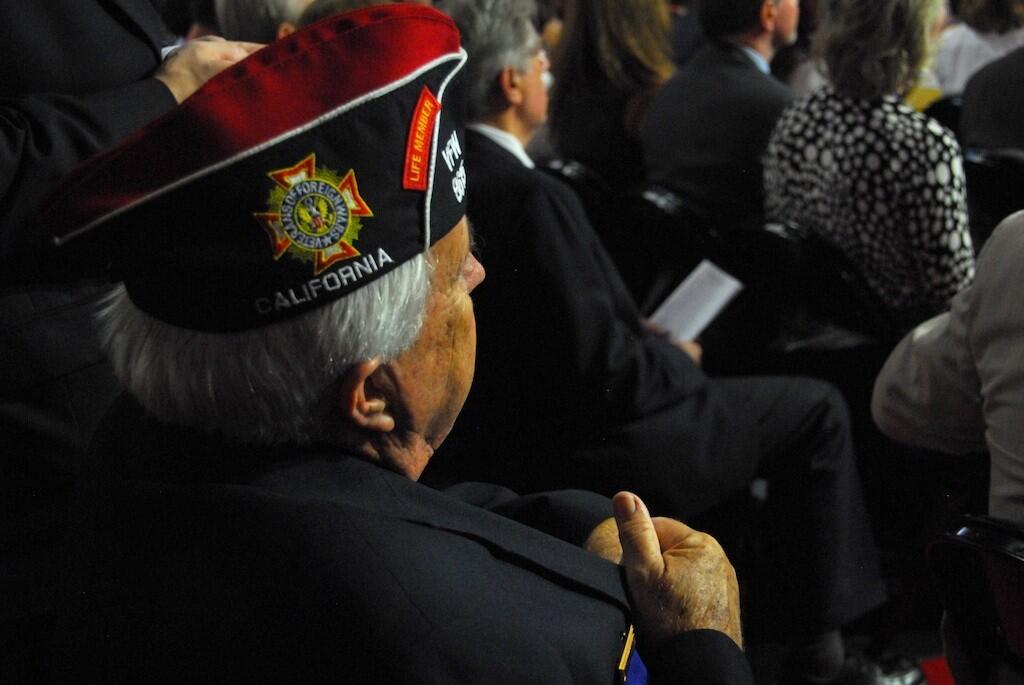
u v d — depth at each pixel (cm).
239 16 262
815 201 324
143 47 181
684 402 267
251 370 108
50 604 168
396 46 110
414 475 126
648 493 262
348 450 119
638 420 260
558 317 247
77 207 105
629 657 122
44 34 168
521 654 110
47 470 167
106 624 110
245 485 113
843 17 308
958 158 313
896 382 209
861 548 295
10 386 162
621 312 267
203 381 109
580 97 431
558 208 250
